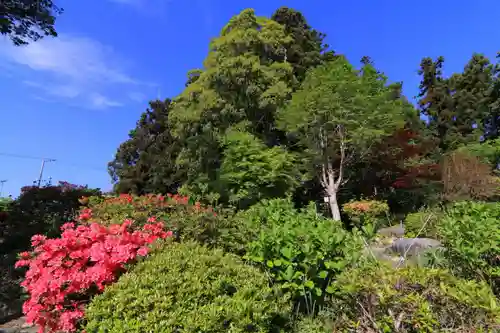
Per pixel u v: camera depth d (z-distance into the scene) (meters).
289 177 9.40
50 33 7.70
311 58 16.23
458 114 17.27
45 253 3.40
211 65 14.65
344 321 2.73
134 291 2.61
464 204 4.51
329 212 12.16
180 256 3.15
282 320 3.04
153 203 6.41
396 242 6.11
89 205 7.86
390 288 2.39
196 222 4.88
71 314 3.00
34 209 8.41
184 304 2.52
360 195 13.03
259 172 8.70
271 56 15.23
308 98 10.39
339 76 10.52
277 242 3.43
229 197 9.02
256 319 2.54
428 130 17.27
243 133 10.56
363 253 3.60
